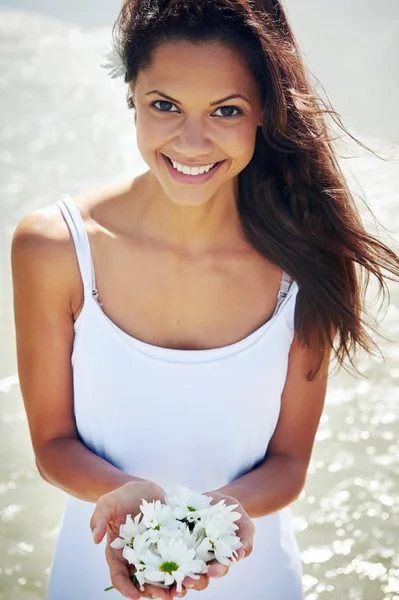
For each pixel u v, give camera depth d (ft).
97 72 32.50
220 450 8.11
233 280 8.10
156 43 7.08
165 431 7.95
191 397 7.88
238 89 7.16
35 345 7.81
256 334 8.02
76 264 7.70
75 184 23.68
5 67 32.42
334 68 29.35
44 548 13.61
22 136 26.94
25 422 16.24
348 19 33.83
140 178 8.09
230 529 6.71
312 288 8.15
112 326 7.72
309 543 13.83
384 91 27.32
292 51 7.59
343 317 8.32
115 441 7.98
